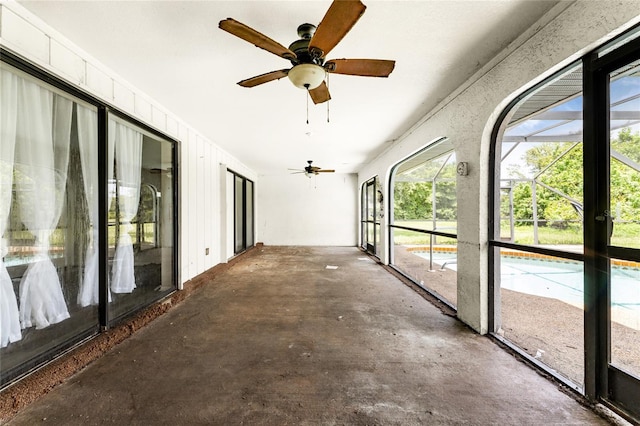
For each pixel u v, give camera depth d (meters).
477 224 2.69
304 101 3.29
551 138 4.85
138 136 3.12
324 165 7.84
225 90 2.99
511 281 5.08
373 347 2.42
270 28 1.98
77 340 2.29
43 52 1.92
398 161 5.13
